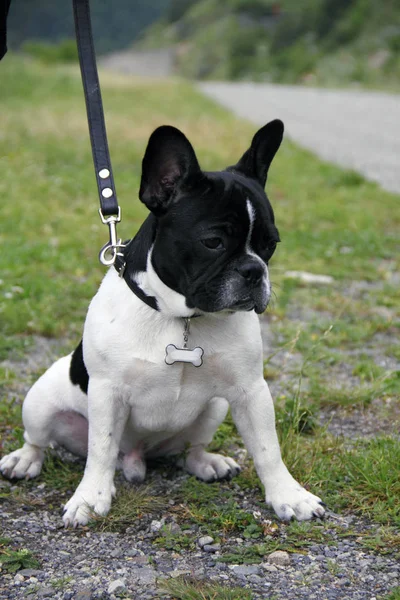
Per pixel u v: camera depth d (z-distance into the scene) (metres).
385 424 4.99
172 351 3.70
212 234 3.49
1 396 5.38
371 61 50.84
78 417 4.30
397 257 9.24
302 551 3.56
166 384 3.79
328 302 7.54
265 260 3.70
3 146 15.63
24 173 13.27
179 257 3.56
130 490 4.12
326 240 9.82
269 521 3.85
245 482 4.25
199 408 3.97
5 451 4.62
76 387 4.17
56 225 10.12
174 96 30.61
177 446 4.41
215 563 3.46
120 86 33.53
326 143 19.64
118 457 4.38
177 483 4.30
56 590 3.26
